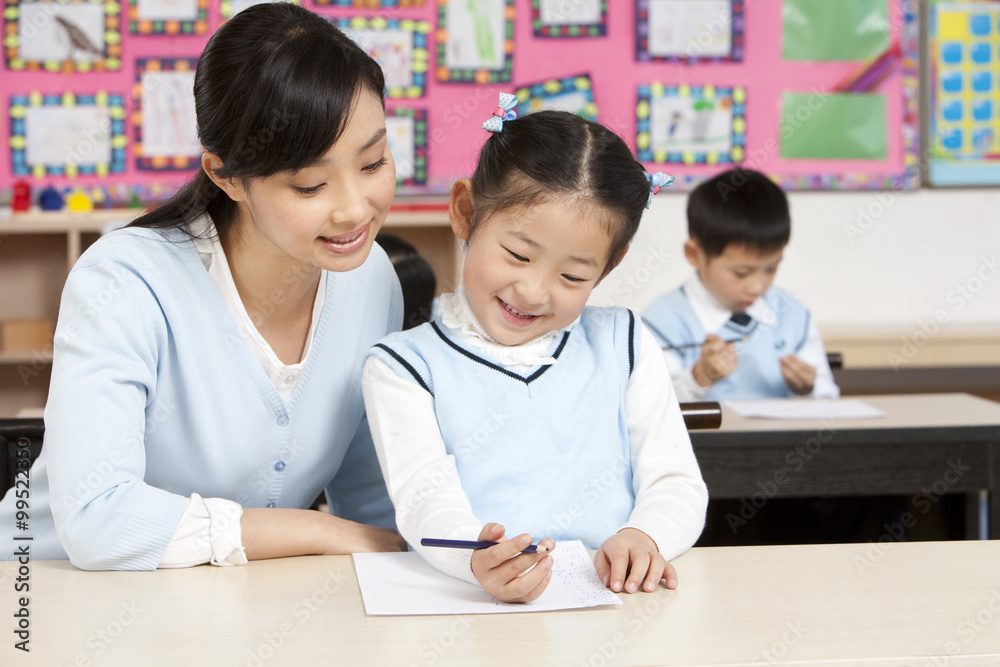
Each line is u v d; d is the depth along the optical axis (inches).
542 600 29.5
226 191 35.4
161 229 39.4
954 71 136.6
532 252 35.2
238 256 39.0
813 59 135.5
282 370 40.4
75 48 128.7
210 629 27.0
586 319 42.0
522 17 132.6
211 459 39.4
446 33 131.8
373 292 44.2
